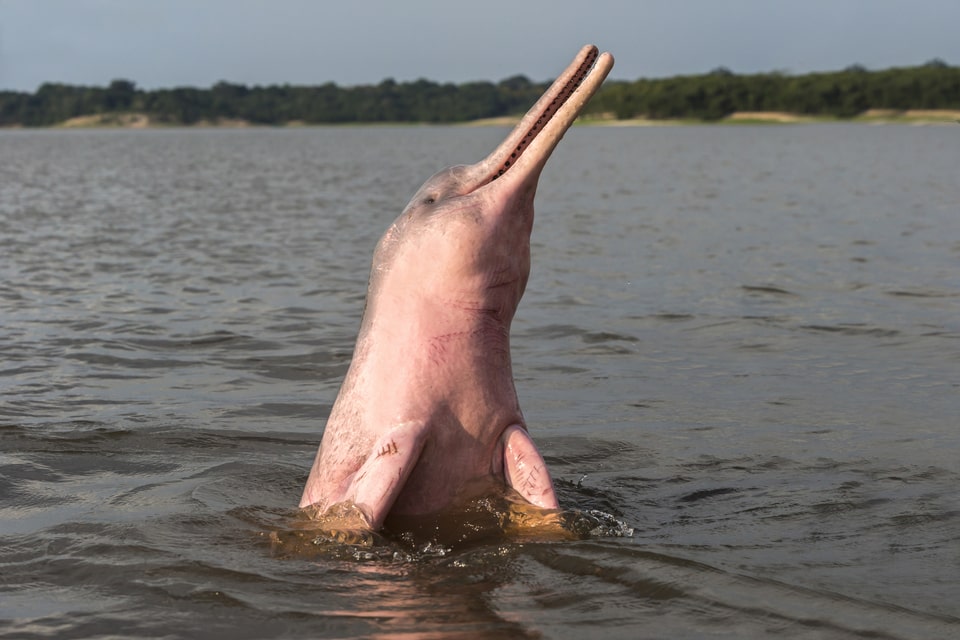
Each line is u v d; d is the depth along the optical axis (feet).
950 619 16.25
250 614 16.93
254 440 28.30
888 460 25.91
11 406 31.22
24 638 16.25
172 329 43.19
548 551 19.29
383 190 136.36
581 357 38.55
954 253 65.46
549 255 67.26
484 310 20.84
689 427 29.48
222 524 21.52
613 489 24.27
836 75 562.25
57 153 288.51
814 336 41.73
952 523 21.21
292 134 587.68
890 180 140.87
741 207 102.83
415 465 20.76
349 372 21.66
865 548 19.79
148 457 26.68
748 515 22.11
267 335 42.14
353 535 19.74
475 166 21.67
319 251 70.13
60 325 43.86
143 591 17.98
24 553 19.95
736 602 16.92
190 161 235.40
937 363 36.65
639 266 62.03
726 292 52.39
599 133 454.81
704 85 583.99
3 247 71.67
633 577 18.02
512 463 21.07
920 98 532.32
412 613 16.83
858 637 15.66
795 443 27.71
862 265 61.05
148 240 76.64
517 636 15.89
